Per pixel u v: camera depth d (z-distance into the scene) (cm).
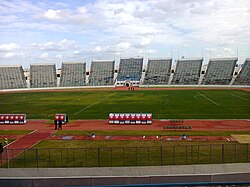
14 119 5425
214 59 16400
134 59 17862
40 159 3173
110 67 17038
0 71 15400
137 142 3834
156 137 4106
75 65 17075
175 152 3275
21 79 15262
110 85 15350
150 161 2994
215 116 5756
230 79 14525
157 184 2488
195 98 8869
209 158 3030
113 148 3534
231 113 6041
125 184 2498
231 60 15962
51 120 5725
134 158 3103
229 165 2748
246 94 9919
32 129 4922
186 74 15738
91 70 16850
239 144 3522
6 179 2483
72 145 3772
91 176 2562
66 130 4756
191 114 6031
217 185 2477
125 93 11231
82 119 5759
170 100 8494
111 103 8056
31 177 2550
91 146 3681
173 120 5419
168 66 16725
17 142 4025
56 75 16238
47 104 8119
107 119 5706
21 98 10006
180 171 2652
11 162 3095
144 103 7919
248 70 14662
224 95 9644
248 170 2642
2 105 8125
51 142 3966
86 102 8394
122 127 4938
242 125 4894
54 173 2681
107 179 2498
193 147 3475
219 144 3441
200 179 2480
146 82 15538
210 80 14838
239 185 2470
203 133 4322
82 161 3064
